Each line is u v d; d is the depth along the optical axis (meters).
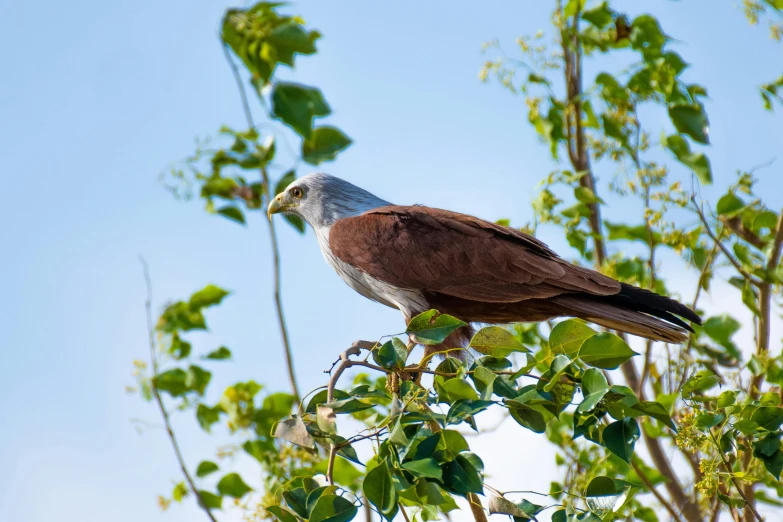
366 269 12.10
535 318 11.88
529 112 14.78
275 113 10.09
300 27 10.11
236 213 14.40
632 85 13.76
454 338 11.88
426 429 7.25
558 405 7.69
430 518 8.51
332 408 7.53
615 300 11.08
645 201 13.12
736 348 12.81
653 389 13.39
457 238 11.80
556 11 14.99
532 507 7.59
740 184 12.93
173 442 13.07
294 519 7.66
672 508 11.84
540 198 13.66
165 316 14.06
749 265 12.96
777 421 8.61
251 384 13.55
